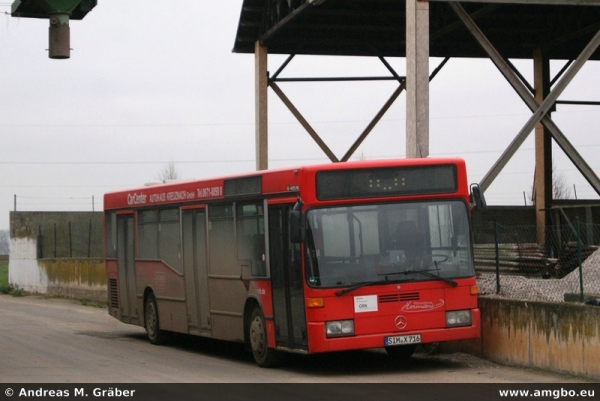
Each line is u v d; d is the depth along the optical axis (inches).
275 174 527.2
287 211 513.3
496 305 533.6
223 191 593.9
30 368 538.3
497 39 1014.4
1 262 2802.7
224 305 595.8
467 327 504.7
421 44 654.5
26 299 1455.5
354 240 495.2
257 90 962.7
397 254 498.9
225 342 743.7
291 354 612.1
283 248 515.8
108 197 820.0
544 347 490.3
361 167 501.7
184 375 505.7
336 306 485.7
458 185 515.8
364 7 905.5
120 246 788.0
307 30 964.0
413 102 651.5
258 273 547.8
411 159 511.5
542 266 735.1
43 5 480.4
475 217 1014.4
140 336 801.6
